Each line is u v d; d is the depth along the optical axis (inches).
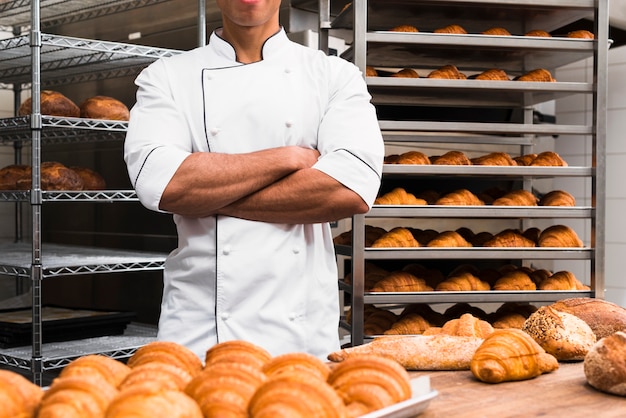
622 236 171.9
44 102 110.3
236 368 32.7
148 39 133.3
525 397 43.3
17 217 144.9
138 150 62.6
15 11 127.0
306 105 65.9
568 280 106.0
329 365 48.6
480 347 48.0
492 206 99.4
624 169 171.8
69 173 115.2
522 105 119.9
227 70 64.7
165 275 66.4
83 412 28.8
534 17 106.5
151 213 128.3
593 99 101.5
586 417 39.3
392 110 116.1
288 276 62.2
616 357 43.4
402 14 104.0
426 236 107.6
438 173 98.4
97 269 103.1
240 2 61.6
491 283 108.5
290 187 61.1
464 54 107.3
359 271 95.7
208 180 60.4
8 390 30.2
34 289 97.8
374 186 63.3
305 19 119.1
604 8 100.1
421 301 97.0
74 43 100.9
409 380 36.7
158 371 33.9
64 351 102.7
